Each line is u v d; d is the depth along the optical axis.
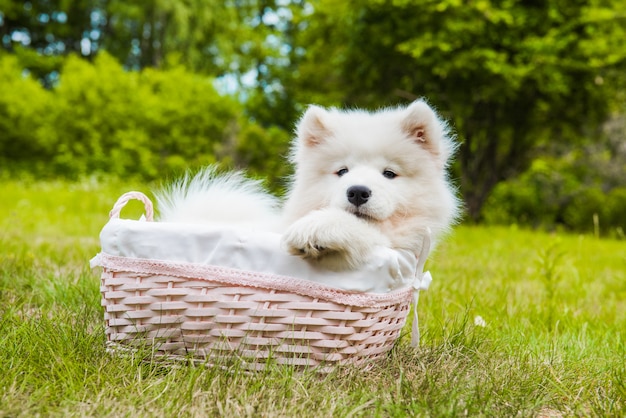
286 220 2.69
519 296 4.14
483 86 12.00
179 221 2.78
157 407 1.90
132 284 2.23
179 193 2.98
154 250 2.22
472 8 11.61
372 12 12.12
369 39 12.41
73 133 16.95
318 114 2.72
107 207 9.63
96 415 1.82
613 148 15.29
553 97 12.56
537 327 3.25
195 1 22.09
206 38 23.34
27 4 23.38
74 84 17.06
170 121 17.16
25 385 1.98
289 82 18.34
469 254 6.68
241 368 2.16
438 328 2.97
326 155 2.64
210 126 17.67
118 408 1.86
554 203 15.13
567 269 5.63
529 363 2.52
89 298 3.27
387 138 2.58
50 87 22.38
